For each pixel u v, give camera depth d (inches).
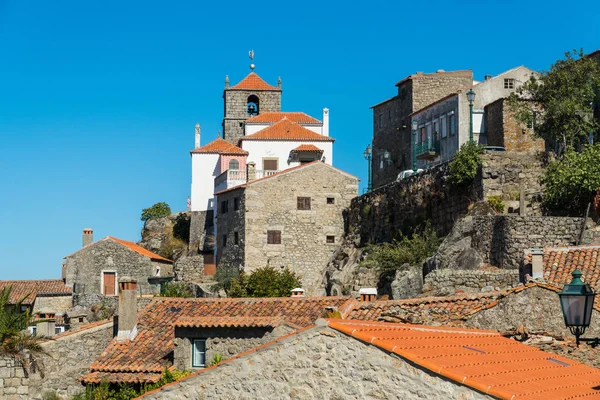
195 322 1238.9
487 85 2945.4
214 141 3715.6
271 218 3061.0
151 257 3361.2
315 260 3056.1
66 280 3353.8
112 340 1405.0
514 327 1153.4
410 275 2183.8
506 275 1807.3
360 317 1283.2
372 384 796.0
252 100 4320.9
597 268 1396.4
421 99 3388.3
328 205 3083.2
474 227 2062.0
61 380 1389.0
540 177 2204.7
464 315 1189.7
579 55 2581.2
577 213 2086.6
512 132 2719.0
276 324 1207.6
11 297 3309.5
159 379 1278.3
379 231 2770.7
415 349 826.2
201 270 3230.8
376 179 3624.5
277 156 3582.7
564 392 830.5
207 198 3619.6
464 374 780.6
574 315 800.3
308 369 823.7
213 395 864.3
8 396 1365.7
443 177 2409.0
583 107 2496.3
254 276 2812.5
